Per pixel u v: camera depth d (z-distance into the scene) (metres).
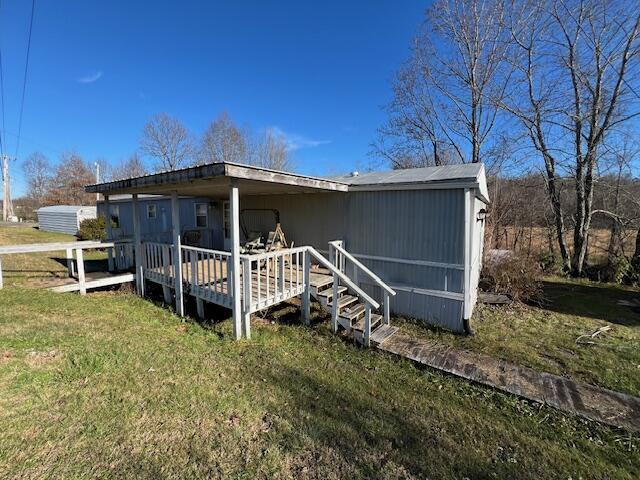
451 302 5.24
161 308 5.90
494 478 2.23
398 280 5.80
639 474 2.31
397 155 18.55
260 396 3.08
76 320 4.56
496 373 3.75
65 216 19.34
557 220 10.92
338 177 7.01
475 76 13.84
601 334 5.17
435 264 5.37
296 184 4.79
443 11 13.71
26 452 2.06
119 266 7.96
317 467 2.23
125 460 2.10
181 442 2.34
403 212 5.64
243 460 2.23
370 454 2.40
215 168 3.78
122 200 14.72
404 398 3.23
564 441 2.65
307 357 4.10
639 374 3.83
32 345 3.41
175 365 3.51
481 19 13.20
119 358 3.46
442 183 5.05
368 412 2.96
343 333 4.96
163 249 6.16
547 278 9.83
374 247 6.04
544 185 11.77
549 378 3.65
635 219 9.61
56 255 11.51
